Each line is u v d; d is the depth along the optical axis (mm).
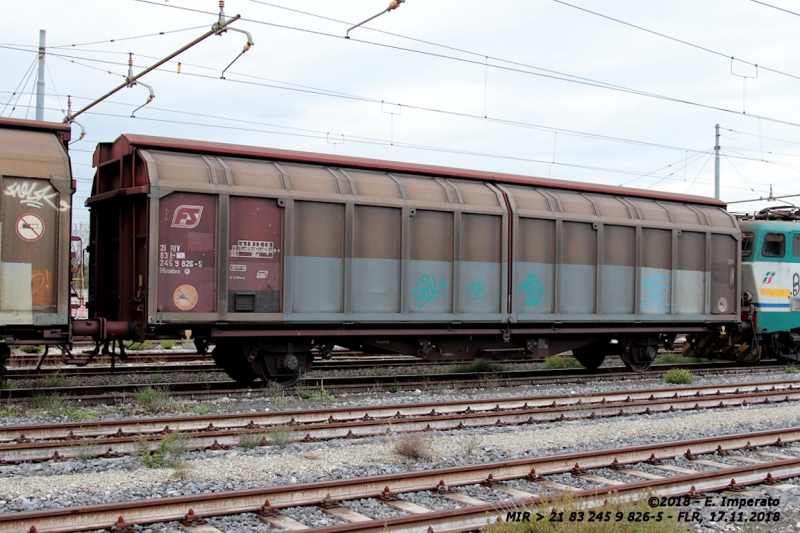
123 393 11562
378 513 6391
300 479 7418
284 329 12750
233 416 9938
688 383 15656
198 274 11844
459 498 6844
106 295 13281
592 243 15812
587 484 7539
